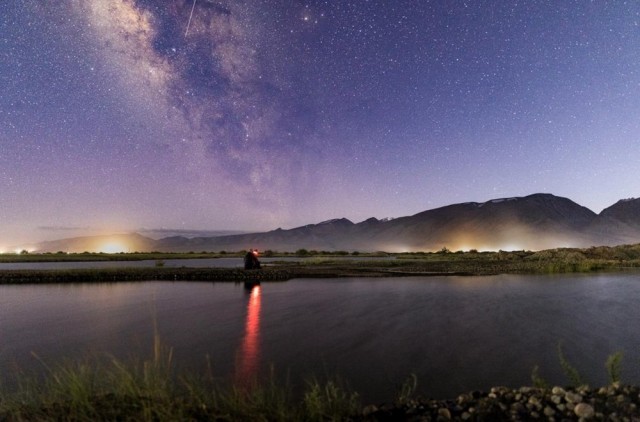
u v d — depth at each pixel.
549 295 18.81
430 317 13.47
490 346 9.69
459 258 57.25
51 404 5.02
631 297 18.05
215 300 17.59
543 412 4.57
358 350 9.34
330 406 4.98
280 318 13.34
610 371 6.05
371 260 52.91
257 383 7.01
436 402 5.17
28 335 11.17
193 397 5.17
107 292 20.70
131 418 4.38
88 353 9.24
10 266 42.94
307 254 89.25
